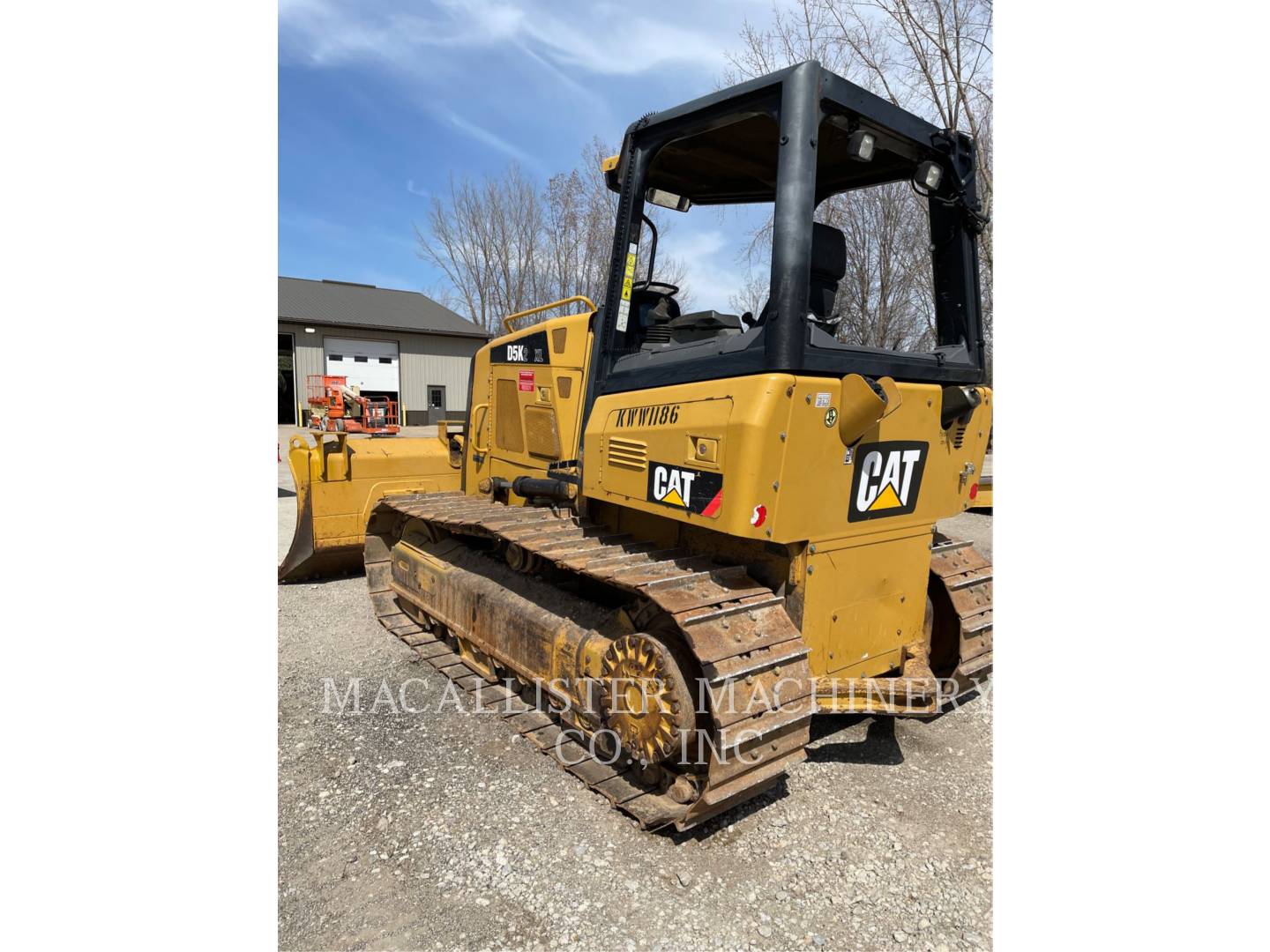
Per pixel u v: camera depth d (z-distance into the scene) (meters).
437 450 6.44
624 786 3.06
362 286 32.38
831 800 3.12
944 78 9.23
